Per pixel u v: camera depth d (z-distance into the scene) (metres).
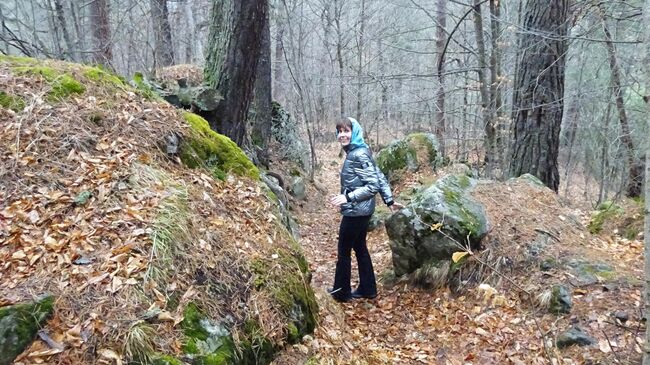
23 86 3.63
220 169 4.07
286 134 12.38
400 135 19.58
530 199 5.59
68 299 2.42
